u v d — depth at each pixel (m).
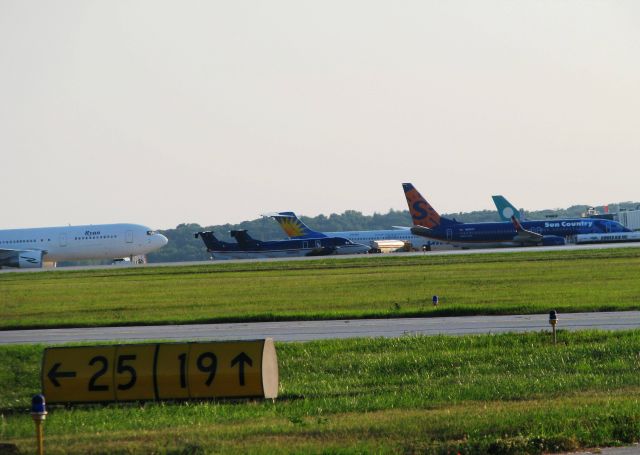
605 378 95.50
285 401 89.06
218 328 161.50
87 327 174.88
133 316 189.25
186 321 174.12
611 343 115.75
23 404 96.88
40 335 163.00
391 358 113.06
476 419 73.75
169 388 86.75
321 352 119.81
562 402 80.56
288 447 66.44
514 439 66.81
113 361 87.38
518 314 165.88
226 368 86.12
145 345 88.62
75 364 87.50
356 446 66.25
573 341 119.81
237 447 67.06
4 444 69.38
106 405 88.19
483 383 95.44
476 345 120.12
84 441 72.25
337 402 87.81
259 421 78.44
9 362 120.12
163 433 73.62
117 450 67.62
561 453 65.94
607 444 67.81
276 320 172.50
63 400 87.31
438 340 123.94
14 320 191.25
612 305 170.50
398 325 153.88
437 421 73.81
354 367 110.69
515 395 87.00
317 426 74.56
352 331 146.88
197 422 79.25
